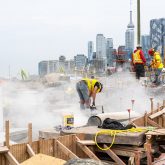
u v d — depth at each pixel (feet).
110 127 40.40
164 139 38.63
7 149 30.83
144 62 83.82
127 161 37.55
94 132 38.83
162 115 56.75
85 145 36.78
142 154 35.47
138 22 93.35
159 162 34.76
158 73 86.17
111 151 36.60
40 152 34.19
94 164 19.53
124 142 36.09
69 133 40.29
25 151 33.09
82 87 61.57
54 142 35.50
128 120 51.19
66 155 35.47
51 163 30.78
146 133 36.01
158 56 86.63
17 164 30.35
